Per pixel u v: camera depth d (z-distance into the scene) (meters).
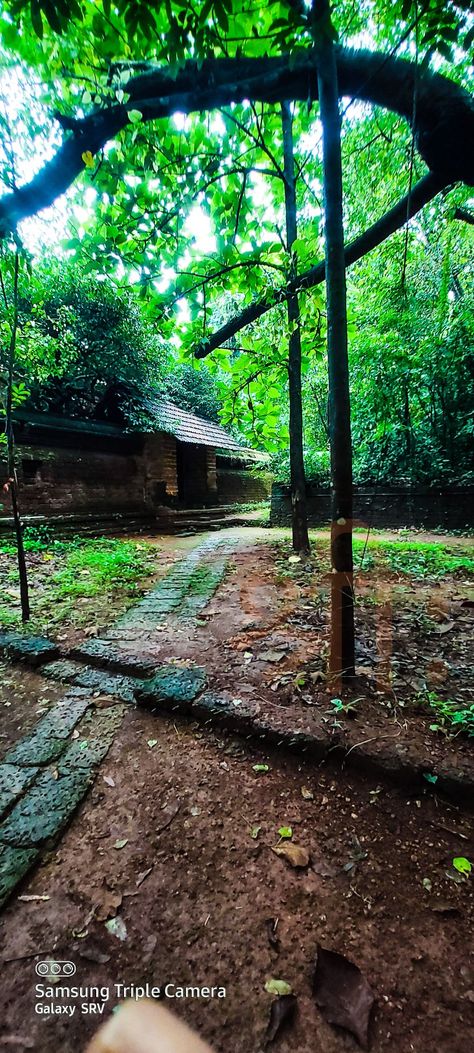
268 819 1.51
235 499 14.15
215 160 3.04
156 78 2.06
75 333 7.22
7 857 1.38
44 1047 0.93
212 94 2.15
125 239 3.26
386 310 7.15
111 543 6.82
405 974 1.04
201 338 4.21
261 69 2.10
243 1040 0.92
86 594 4.02
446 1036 0.91
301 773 1.71
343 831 1.45
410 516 7.86
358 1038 0.92
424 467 7.87
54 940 1.14
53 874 1.33
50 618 3.38
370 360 7.35
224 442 12.82
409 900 1.21
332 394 2.09
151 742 1.94
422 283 7.39
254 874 1.32
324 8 1.71
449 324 7.27
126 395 8.59
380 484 8.28
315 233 3.96
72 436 7.64
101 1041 0.94
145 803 1.61
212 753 1.85
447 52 1.71
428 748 1.67
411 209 2.58
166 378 10.84
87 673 2.55
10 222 2.43
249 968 1.06
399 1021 0.94
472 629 2.85
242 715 1.93
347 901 1.22
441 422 7.88
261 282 3.85
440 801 1.52
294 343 4.73
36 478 6.99
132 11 1.63
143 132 2.69
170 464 9.64
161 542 7.36
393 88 1.88
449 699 2.00
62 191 2.33
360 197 4.70
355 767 1.67
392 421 7.84
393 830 1.44
